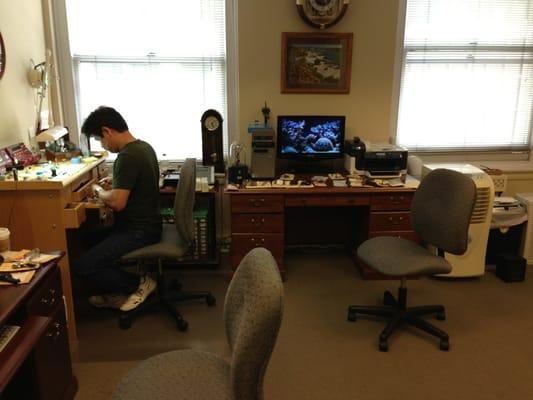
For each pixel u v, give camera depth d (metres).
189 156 3.75
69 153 2.89
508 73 3.80
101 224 2.71
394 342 2.51
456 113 3.84
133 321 2.71
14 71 2.75
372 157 3.29
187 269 3.47
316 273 3.41
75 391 2.09
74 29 3.45
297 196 3.12
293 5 3.37
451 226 2.32
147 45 3.52
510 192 3.86
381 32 3.47
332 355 2.38
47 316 1.80
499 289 3.14
